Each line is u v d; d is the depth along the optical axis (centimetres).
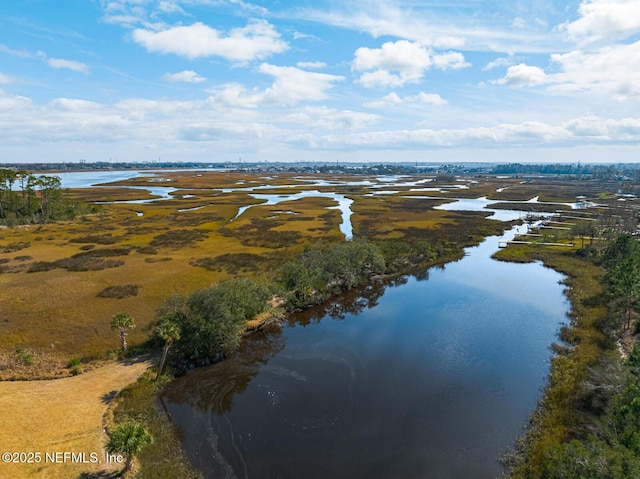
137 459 2853
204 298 4400
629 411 2602
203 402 3619
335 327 5269
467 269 7862
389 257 7775
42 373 3809
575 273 7306
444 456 2945
